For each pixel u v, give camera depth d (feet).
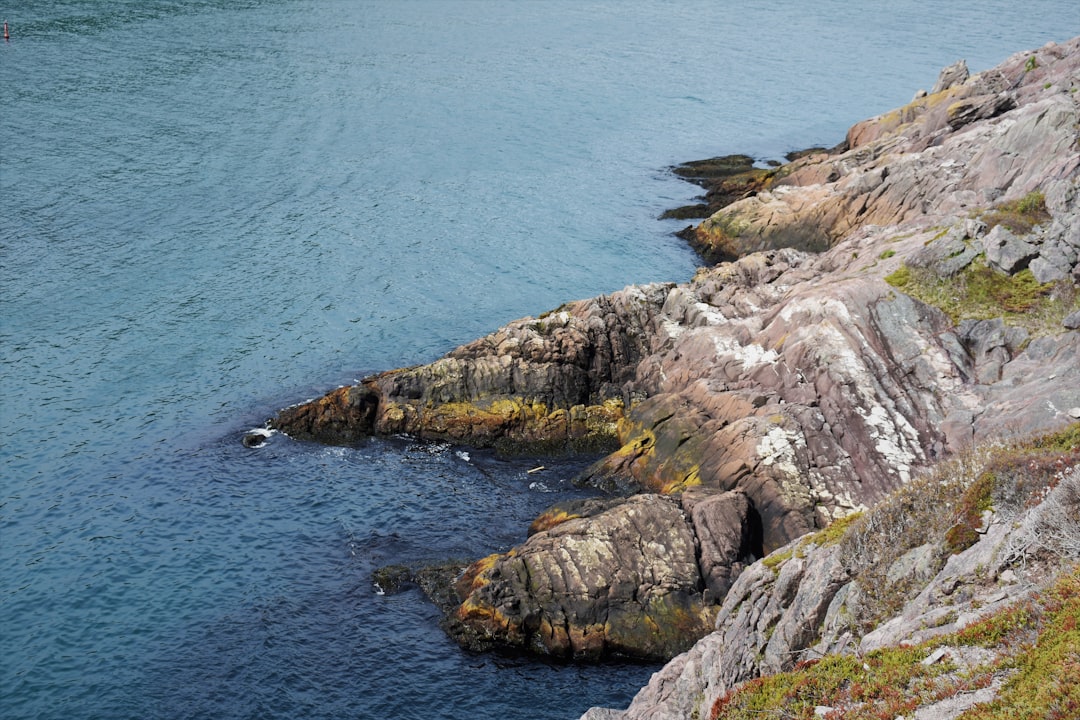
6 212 254.68
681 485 139.44
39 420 165.99
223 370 186.80
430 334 205.87
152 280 225.35
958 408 133.28
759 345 154.10
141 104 362.33
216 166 305.12
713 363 157.28
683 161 332.39
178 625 118.62
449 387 165.68
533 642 114.52
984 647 64.59
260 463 156.04
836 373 139.74
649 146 349.61
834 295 150.10
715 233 252.62
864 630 76.28
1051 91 227.61
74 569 128.77
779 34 579.89
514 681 110.11
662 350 171.12
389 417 164.35
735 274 189.98
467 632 115.44
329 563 131.03
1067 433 90.07
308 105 381.40
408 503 145.59
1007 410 128.16
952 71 287.48
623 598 115.24
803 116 394.93
